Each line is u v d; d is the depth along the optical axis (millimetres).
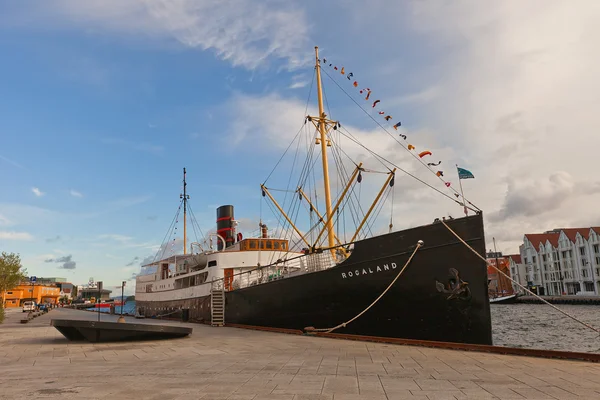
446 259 17156
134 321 35000
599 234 85375
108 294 175625
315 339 17672
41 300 117062
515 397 7188
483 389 7848
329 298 20391
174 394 7434
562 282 96875
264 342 16641
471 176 17625
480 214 16750
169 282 40312
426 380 8758
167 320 36719
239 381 8648
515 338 37125
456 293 16766
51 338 19188
